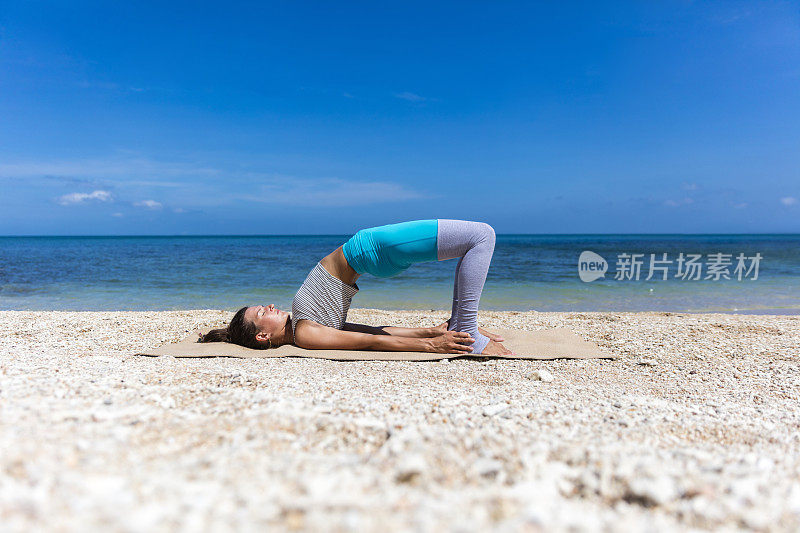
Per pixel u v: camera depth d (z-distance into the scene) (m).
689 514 1.33
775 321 6.48
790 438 2.26
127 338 5.21
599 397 3.00
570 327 6.01
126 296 10.01
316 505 1.25
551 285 11.93
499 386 3.34
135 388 2.49
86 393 2.27
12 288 11.22
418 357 4.34
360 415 2.20
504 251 28.12
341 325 4.84
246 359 4.22
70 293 10.43
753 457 1.84
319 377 3.44
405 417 2.20
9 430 1.66
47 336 5.20
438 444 1.78
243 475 1.44
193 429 1.87
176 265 17.84
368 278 13.63
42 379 2.51
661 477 1.50
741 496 1.43
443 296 10.09
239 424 1.95
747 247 33.50
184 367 3.49
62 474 1.34
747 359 4.37
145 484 1.33
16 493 1.21
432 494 1.39
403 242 4.46
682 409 2.74
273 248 35.19
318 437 1.87
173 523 1.13
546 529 1.18
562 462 1.68
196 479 1.39
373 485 1.42
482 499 1.34
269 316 4.72
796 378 3.74
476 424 2.13
